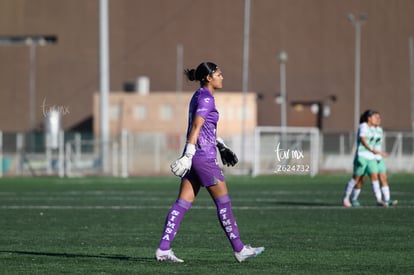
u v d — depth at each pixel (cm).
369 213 7188
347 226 6097
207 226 6122
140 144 18262
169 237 4175
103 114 16412
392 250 4741
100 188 11456
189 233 5653
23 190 11069
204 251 4719
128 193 10275
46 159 17088
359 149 7900
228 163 4275
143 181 13500
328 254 4572
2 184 12719
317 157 16800
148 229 5997
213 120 4044
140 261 4303
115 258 4434
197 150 4044
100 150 16388
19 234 5691
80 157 16588
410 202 8512
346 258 4412
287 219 6681
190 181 4134
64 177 15412
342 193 10144
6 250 4812
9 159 17775
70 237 5497
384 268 4066
